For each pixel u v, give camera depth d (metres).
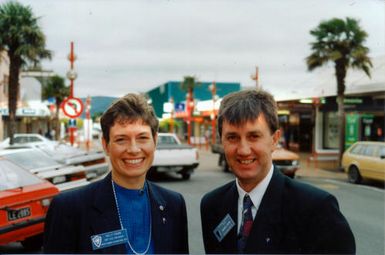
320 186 15.47
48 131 52.28
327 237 2.25
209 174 19.36
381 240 7.89
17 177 6.99
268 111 2.46
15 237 6.49
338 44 20.89
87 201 2.49
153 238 2.57
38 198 6.80
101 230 2.45
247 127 2.41
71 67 18.33
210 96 72.94
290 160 17.42
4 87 36.34
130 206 2.55
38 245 7.20
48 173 8.86
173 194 2.77
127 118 2.53
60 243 2.42
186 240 2.77
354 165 16.33
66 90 55.03
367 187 15.24
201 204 2.81
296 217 2.32
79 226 2.45
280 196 2.40
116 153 2.53
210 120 45.31
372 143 15.98
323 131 28.66
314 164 23.83
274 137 2.53
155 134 2.66
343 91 21.78
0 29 24.59
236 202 2.58
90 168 11.31
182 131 60.12
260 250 2.34
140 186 2.60
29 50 24.48
